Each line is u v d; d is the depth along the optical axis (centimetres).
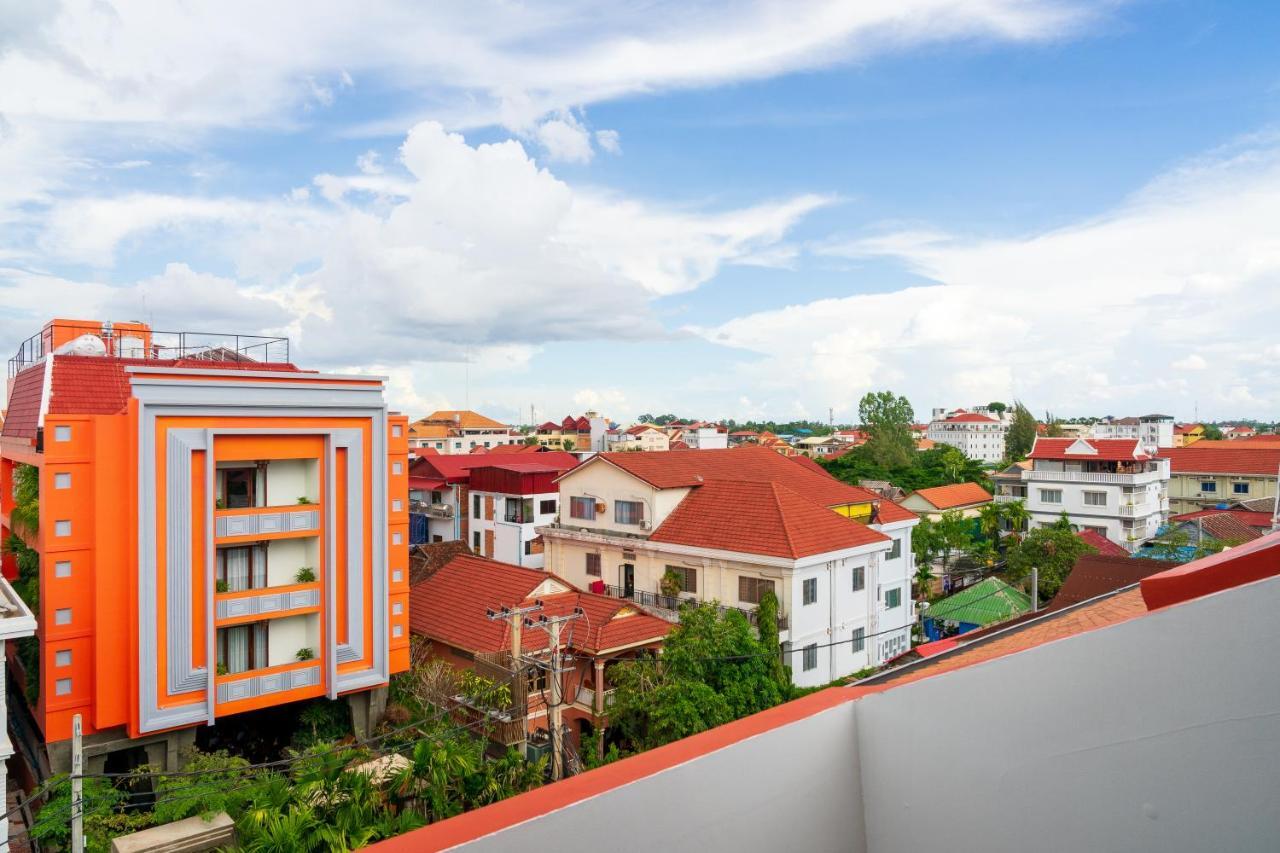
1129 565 2692
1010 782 209
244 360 2855
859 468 8125
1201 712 174
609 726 2398
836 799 243
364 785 1492
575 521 3553
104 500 1989
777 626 2644
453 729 1997
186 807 1714
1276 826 163
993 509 5062
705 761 216
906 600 3447
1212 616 174
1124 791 187
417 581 3259
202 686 2086
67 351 2522
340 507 2331
